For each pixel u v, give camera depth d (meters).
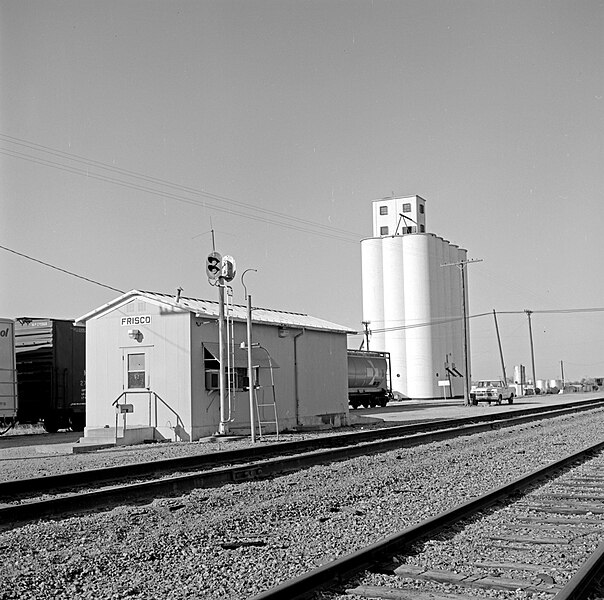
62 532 9.38
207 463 16.97
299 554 8.31
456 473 15.21
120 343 26.56
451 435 24.25
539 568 7.41
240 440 24.17
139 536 9.22
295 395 30.17
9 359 30.42
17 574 7.47
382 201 90.62
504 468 16.02
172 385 25.50
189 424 25.09
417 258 82.69
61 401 33.69
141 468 15.27
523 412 38.91
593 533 9.16
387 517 10.54
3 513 9.99
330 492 12.69
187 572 7.57
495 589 6.82
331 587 6.81
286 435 26.42
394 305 83.50
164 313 25.88
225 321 26.27
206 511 10.99
